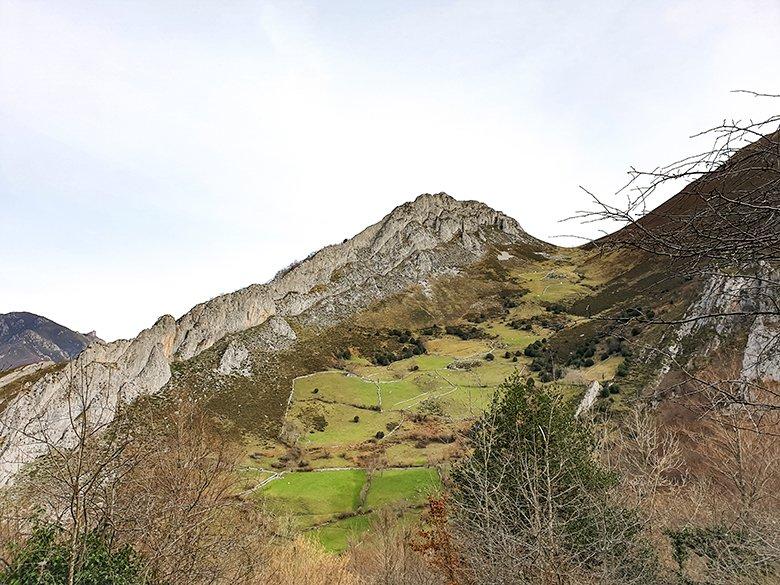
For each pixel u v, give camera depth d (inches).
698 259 104.4
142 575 304.8
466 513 348.5
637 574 309.7
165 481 387.9
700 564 384.8
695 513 463.8
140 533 319.3
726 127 89.5
